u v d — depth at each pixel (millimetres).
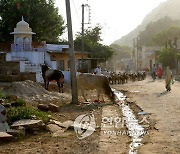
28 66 32812
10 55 35188
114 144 9188
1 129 10375
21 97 17984
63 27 52062
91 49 58719
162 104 17766
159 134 10359
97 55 59469
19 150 8672
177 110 15336
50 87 26969
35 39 49094
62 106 17422
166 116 13727
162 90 27641
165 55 64875
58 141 9648
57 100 19297
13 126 10688
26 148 8883
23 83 19734
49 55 38562
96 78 19438
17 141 9734
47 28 49688
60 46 41219
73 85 18688
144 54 95375
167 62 64625
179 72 61281
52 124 11695
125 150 8508
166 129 11094
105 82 19344
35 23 47844
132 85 35875
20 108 12594
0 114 11047
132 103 18906
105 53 60469
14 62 31938
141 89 29609
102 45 61844
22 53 36844
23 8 47562
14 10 47875
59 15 51000
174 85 33812
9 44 40688
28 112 11930
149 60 89625
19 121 11141
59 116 13977
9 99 14953
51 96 19938
